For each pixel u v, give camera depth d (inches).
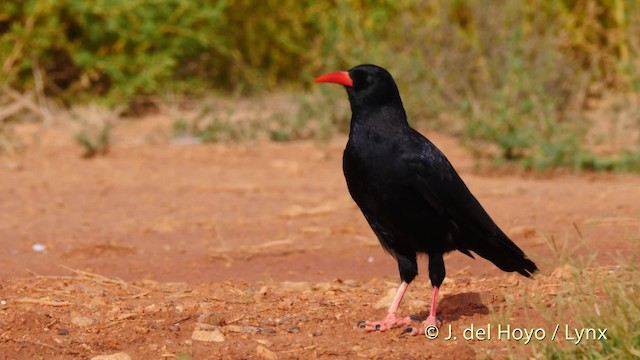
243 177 786.8
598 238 542.3
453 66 953.5
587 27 1053.8
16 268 526.9
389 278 501.4
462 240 407.8
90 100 1016.9
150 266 538.0
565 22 1030.4
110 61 1011.3
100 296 450.0
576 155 799.7
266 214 659.4
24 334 390.0
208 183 758.5
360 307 431.5
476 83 954.7
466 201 400.8
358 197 406.9
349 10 1058.1
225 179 777.6
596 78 995.9
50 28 988.6
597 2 1061.8
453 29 976.3
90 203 694.5
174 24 1040.2
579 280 399.9
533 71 912.3
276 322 409.1
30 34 989.8
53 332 393.4
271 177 788.0
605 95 964.6
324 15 1109.7
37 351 371.9
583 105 964.0
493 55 947.3
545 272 476.4
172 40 1051.3
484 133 832.9
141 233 613.0
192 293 458.6
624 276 410.3
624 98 912.3
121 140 923.4
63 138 922.7
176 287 476.4
